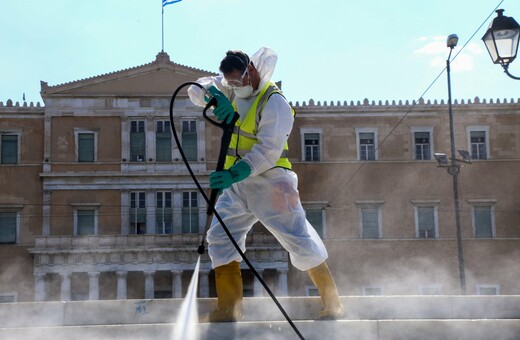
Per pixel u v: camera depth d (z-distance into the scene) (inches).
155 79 1871.3
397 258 1863.9
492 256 1865.2
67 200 1827.0
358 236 1868.8
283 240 291.7
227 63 278.7
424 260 1860.2
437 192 1882.4
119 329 275.3
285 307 319.0
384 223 1873.8
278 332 275.6
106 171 1833.2
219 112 269.1
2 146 1845.5
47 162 1828.2
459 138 1895.9
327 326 277.0
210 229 301.7
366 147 1900.8
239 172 268.7
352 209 1877.5
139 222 1830.7
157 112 1856.5
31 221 1823.3
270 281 1775.3
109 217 1828.2
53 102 1847.9
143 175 1831.9
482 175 1888.5
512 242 1867.6
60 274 1753.2
